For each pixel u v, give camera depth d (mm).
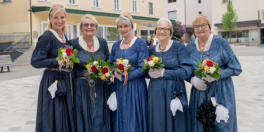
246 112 5863
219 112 3367
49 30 3672
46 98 3570
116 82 3947
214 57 3525
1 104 7195
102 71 3648
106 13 23766
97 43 3982
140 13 29078
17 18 20906
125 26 3875
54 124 3607
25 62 18109
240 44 35000
